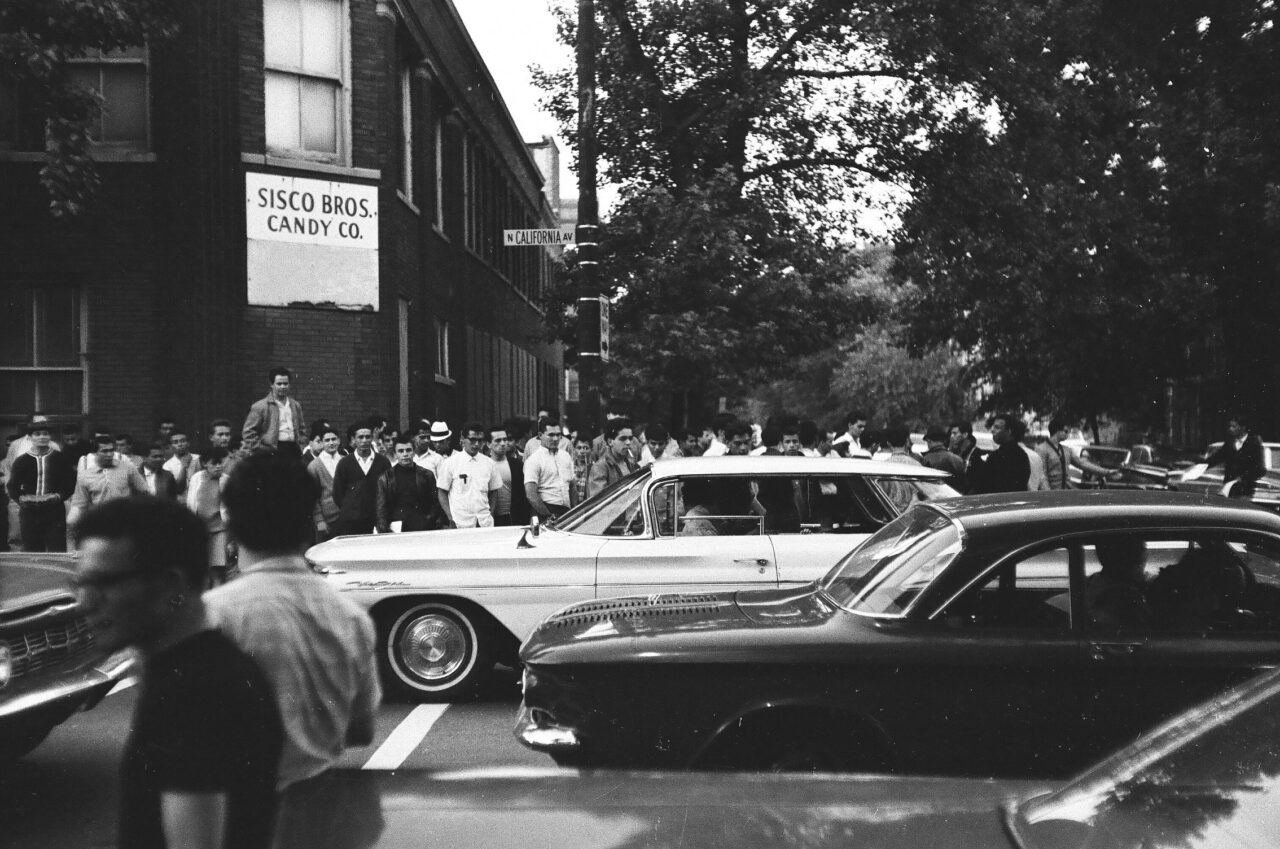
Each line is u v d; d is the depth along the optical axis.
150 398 15.07
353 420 16.23
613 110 17.86
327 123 16.33
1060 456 13.69
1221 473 22.34
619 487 8.13
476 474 12.04
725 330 14.23
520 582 7.86
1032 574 4.93
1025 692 4.80
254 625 2.90
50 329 15.13
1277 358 30.64
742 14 18.36
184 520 2.52
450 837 2.49
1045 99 20.94
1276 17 27.38
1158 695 4.80
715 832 2.47
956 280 21.08
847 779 2.84
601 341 12.84
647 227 15.39
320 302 16.02
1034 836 2.36
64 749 6.80
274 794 2.46
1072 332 30.44
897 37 18.53
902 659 4.81
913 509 5.73
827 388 59.78
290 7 16.00
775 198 16.84
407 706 7.94
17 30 12.69
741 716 4.86
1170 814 2.27
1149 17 26.31
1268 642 4.84
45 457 13.11
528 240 12.86
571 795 2.71
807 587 5.74
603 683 4.93
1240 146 27.80
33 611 5.73
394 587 7.91
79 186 13.41
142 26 13.41
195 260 15.18
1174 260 28.75
